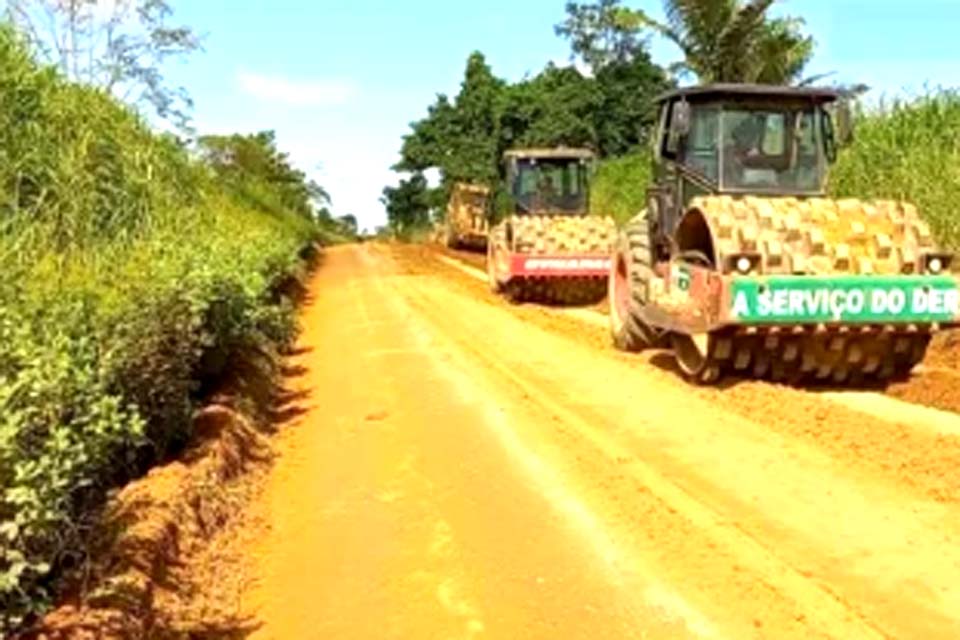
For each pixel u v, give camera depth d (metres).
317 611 5.93
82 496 6.27
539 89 54.75
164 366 7.97
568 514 7.09
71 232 10.03
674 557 6.21
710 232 10.55
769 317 9.98
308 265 35.97
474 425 9.76
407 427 9.97
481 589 6.00
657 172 13.17
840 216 10.60
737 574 5.91
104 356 6.66
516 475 8.07
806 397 10.12
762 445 8.52
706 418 9.56
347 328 17.98
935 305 10.06
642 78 51.53
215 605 6.04
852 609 5.42
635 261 13.47
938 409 9.77
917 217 10.66
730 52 26.86
